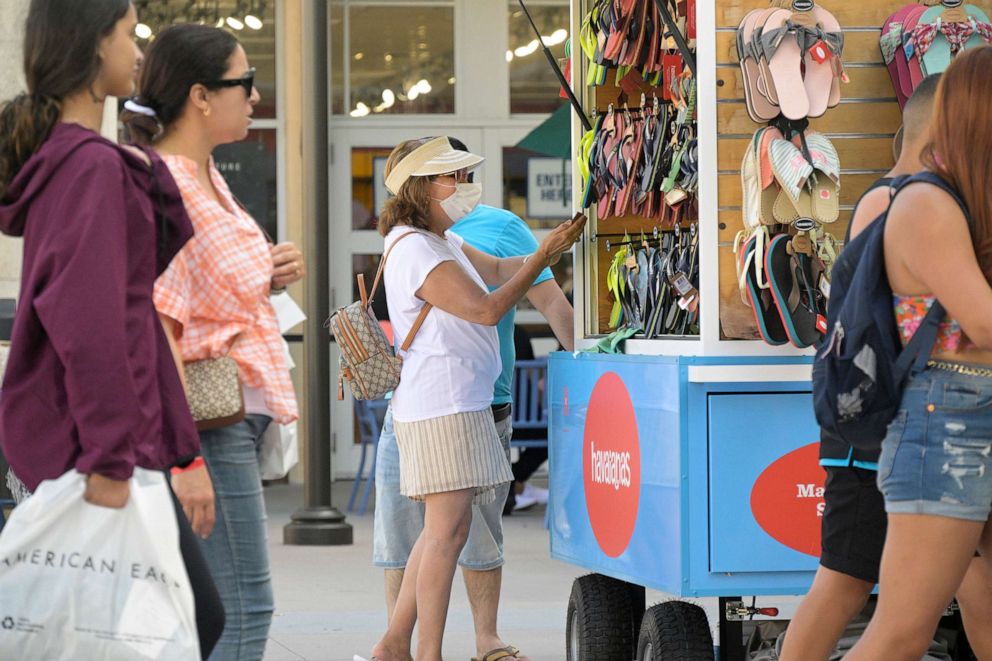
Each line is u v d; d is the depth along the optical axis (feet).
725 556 34.19
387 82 95.76
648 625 36.32
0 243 56.95
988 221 26.45
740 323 34.99
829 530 30.42
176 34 27.81
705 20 35.27
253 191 94.02
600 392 39.34
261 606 27.48
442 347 39.86
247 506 27.30
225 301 27.07
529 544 72.23
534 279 39.75
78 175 23.00
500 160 96.27
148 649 23.04
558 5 96.48
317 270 72.54
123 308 22.80
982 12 35.88
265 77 94.17
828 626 30.48
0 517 43.29
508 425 45.78
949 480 26.50
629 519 37.27
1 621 22.98
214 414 26.76
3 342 45.91
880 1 36.32
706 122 35.19
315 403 73.05
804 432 34.40
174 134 27.94
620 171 40.86
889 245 26.89
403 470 40.68
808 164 33.88
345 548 70.79
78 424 22.52
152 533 23.04
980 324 25.79
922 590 26.91
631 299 41.19
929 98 28.94
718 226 35.14
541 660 47.11
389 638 43.09
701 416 34.22
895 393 27.04
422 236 40.34
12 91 54.75
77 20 24.25
